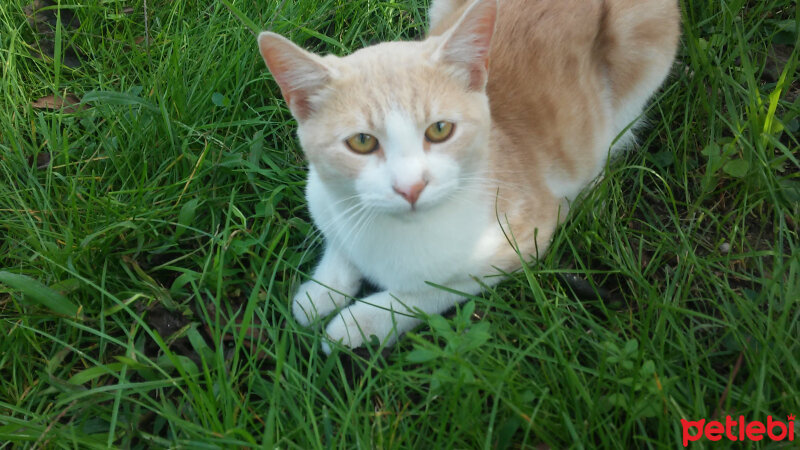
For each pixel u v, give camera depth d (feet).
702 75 1.62
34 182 1.53
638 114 1.69
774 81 1.74
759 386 1.06
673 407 1.07
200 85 1.71
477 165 1.23
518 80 1.43
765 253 1.32
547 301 1.25
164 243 1.46
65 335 1.31
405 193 1.11
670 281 1.41
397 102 1.11
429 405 1.18
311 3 1.88
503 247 1.30
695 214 1.53
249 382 1.20
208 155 1.59
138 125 1.59
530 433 1.14
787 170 1.57
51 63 1.82
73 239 1.41
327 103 1.15
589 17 1.53
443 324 1.12
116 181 1.60
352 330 1.31
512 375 1.14
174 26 1.91
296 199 1.54
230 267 1.44
